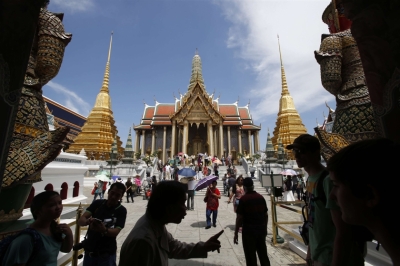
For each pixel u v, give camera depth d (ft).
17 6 8.65
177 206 7.13
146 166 94.79
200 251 8.11
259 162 98.63
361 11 8.98
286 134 117.19
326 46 17.21
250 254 15.16
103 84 123.13
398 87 8.00
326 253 8.52
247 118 179.52
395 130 8.23
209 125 148.56
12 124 8.65
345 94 16.55
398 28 7.93
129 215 38.96
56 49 14.34
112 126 122.42
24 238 8.14
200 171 97.04
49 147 12.87
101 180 51.26
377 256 13.70
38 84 14.61
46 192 9.29
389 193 3.45
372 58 8.93
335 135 15.02
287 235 27.50
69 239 9.94
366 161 3.76
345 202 4.13
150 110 183.73
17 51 8.75
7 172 11.80
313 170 9.94
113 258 11.96
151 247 6.26
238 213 16.11
